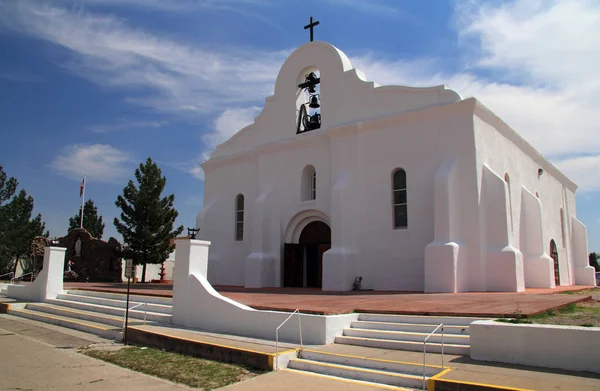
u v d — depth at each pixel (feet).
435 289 51.70
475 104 54.54
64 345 34.35
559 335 21.26
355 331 29.48
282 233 71.67
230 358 27.07
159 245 113.80
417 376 21.65
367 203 62.03
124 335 35.12
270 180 74.59
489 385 18.57
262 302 38.73
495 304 33.71
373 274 60.18
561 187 94.27
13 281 90.74
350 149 64.39
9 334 39.83
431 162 57.31
